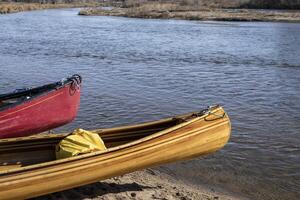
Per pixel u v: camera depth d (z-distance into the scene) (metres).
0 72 14.32
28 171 4.46
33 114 6.89
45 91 7.00
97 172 4.80
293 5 59.44
